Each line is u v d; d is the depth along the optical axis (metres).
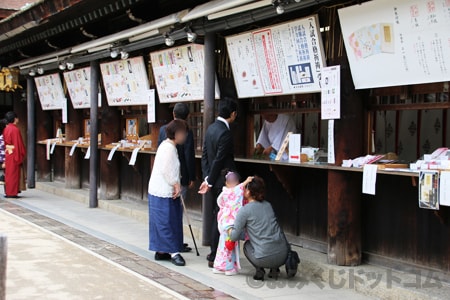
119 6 8.02
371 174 5.25
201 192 6.44
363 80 5.52
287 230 7.03
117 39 8.87
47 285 5.43
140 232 8.51
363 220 6.03
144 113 10.40
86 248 7.21
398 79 5.18
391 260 5.72
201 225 8.22
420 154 6.08
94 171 10.81
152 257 6.89
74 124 12.83
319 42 5.84
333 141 5.92
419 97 5.53
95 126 10.75
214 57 7.43
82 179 12.82
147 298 5.13
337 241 5.88
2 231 8.19
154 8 9.04
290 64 6.25
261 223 5.79
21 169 12.38
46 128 14.50
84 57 10.46
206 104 7.45
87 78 11.20
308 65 6.05
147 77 9.30
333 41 5.89
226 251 6.11
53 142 13.41
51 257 6.61
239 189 6.09
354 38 5.45
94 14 8.63
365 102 5.96
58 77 12.55
